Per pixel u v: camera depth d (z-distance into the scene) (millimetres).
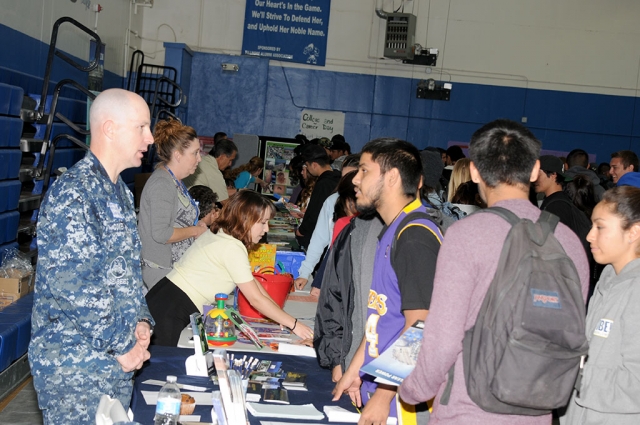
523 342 1445
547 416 1590
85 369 1921
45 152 5340
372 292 2090
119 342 1929
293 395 2258
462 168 4410
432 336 1524
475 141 1680
